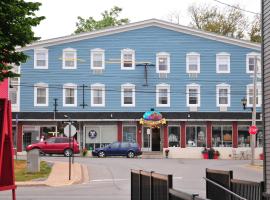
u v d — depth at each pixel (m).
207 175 14.62
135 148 54.97
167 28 60.12
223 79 60.38
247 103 60.31
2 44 20.80
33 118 58.75
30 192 25.44
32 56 59.47
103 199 21.97
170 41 60.19
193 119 59.47
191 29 60.12
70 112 59.34
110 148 54.75
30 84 59.31
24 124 59.22
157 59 60.12
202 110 60.09
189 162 46.88
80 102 59.59
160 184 11.45
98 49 59.94
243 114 59.97
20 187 28.41
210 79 60.31
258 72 59.88
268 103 18.59
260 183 11.48
